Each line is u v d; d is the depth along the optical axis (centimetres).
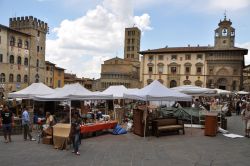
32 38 7306
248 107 1920
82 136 1827
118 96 2856
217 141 1731
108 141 1702
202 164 1205
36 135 1920
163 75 8119
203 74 7656
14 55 6569
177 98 1923
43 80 7794
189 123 2478
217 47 7556
